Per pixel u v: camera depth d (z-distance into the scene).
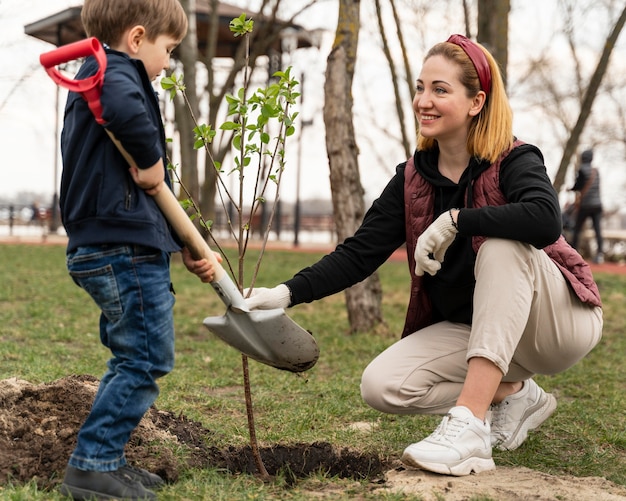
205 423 3.61
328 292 3.12
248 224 2.86
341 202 6.36
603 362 5.71
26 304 7.88
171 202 2.46
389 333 6.67
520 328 2.82
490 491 2.58
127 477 2.45
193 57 11.43
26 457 2.68
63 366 4.86
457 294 3.07
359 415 3.95
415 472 2.82
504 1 7.14
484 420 2.85
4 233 25.55
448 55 2.93
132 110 2.26
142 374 2.41
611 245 18.84
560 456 3.33
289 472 3.05
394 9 9.44
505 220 2.74
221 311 7.89
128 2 2.48
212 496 2.53
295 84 2.81
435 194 3.06
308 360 2.76
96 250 2.38
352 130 6.43
